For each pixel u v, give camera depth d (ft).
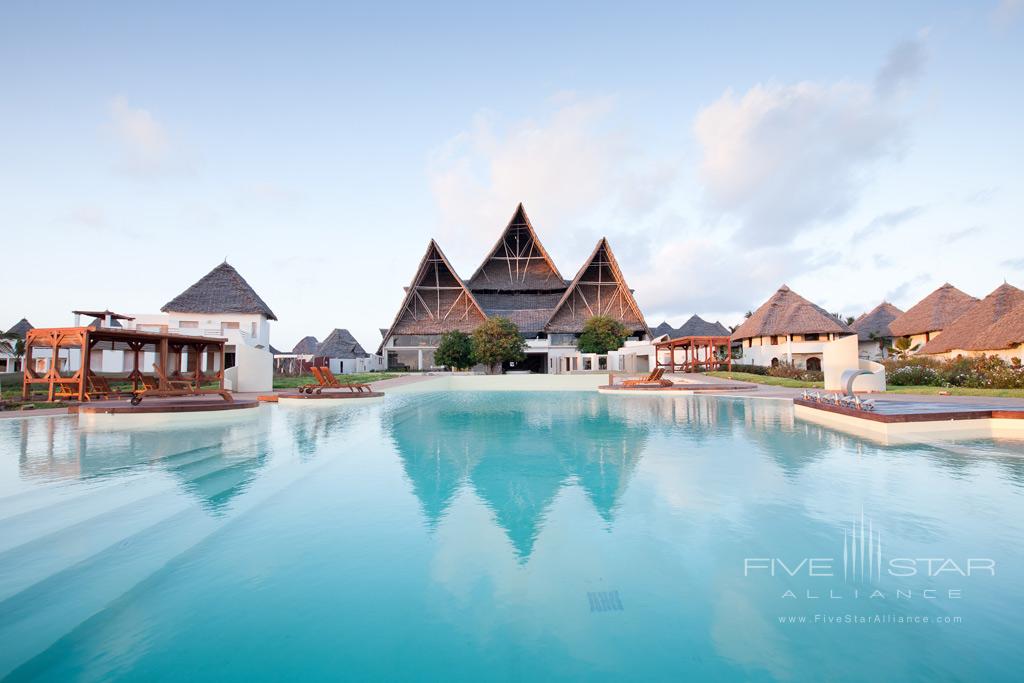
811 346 124.26
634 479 18.11
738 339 145.69
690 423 33.40
